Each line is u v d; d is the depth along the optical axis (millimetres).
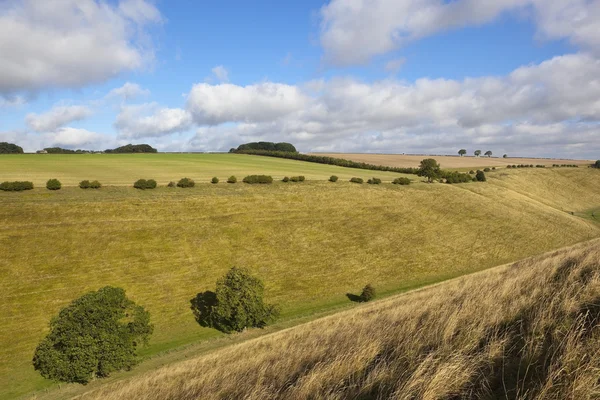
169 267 38000
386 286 38969
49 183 47562
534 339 5867
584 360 4969
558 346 5363
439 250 49281
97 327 22734
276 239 47250
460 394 5082
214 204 52750
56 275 33250
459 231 56562
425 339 6895
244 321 28266
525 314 7098
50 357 21828
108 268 35812
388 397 5238
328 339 9641
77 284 32844
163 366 22984
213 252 42125
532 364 5273
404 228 55281
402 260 45531
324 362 7020
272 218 52406
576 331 5707
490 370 5480
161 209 48125
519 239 55688
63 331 22438
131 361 23422
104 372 22453
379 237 51375
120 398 13211
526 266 13523
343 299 35812
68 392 21297
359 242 49344
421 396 5016
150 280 35469
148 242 41125
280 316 32125
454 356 5816
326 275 40594
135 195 50656
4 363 23906
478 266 45406
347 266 42938
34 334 26766
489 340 6336
